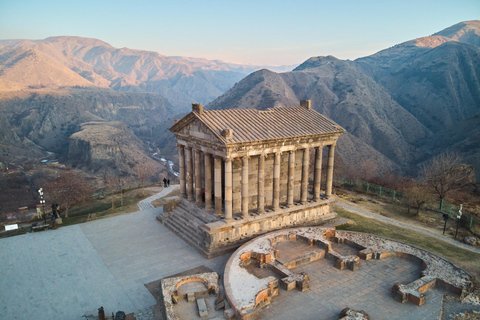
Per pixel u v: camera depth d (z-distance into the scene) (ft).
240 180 126.31
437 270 99.45
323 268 104.58
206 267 107.14
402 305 85.30
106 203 185.26
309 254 109.09
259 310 82.74
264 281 91.50
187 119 128.57
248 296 84.48
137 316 83.41
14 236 133.69
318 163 140.67
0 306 87.56
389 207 175.42
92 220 152.35
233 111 131.44
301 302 86.43
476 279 99.14
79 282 99.19
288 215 134.00
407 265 106.93
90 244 125.70
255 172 129.39
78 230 139.85
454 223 151.74
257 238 118.73
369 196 197.98
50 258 114.52
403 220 155.53
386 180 243.19
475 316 81.87
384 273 101.65
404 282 96.58
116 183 352.90
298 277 94.38
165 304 82.58
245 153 115.55
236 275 94.84
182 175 149.89
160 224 146.00
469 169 222.07
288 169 130.93
